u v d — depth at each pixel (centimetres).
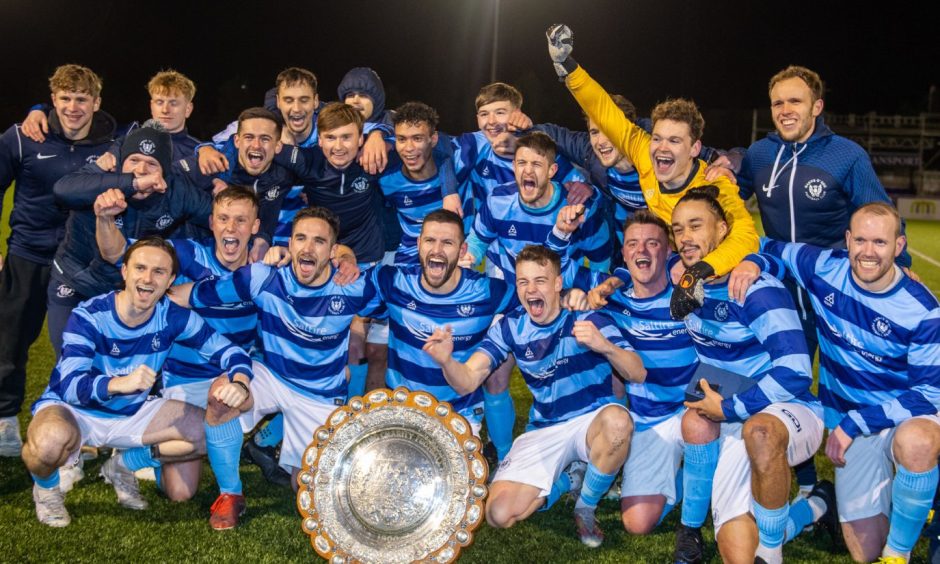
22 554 381
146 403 441
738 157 512
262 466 486
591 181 564
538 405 450
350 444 397
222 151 517
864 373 416
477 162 584
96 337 426
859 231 388
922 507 382
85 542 396
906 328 394
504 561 400
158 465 436
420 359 459
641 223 425
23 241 522
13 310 515
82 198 450
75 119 514
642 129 524
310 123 545
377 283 455
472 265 521
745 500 394
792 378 387
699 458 405
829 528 427
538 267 420
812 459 455
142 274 409
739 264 400
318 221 430
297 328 450
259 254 484
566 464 438
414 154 519
